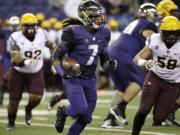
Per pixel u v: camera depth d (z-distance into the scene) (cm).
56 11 5506
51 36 4375
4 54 3994
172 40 1914
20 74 2491
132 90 2511
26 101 3947
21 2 5675
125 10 5353
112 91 4712
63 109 1931
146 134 2311
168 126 2552
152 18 2495
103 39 1909
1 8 5609
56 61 1873
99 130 2453
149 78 2005
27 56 2453
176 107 2516
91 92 1905
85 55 1881
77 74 1811
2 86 3694
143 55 1977
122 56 2519
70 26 1883
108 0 5284
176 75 1997
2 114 3133
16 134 2377
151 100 1978
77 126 1909
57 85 4450
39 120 2853
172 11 2516
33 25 2419
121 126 2544
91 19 1873
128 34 2544
